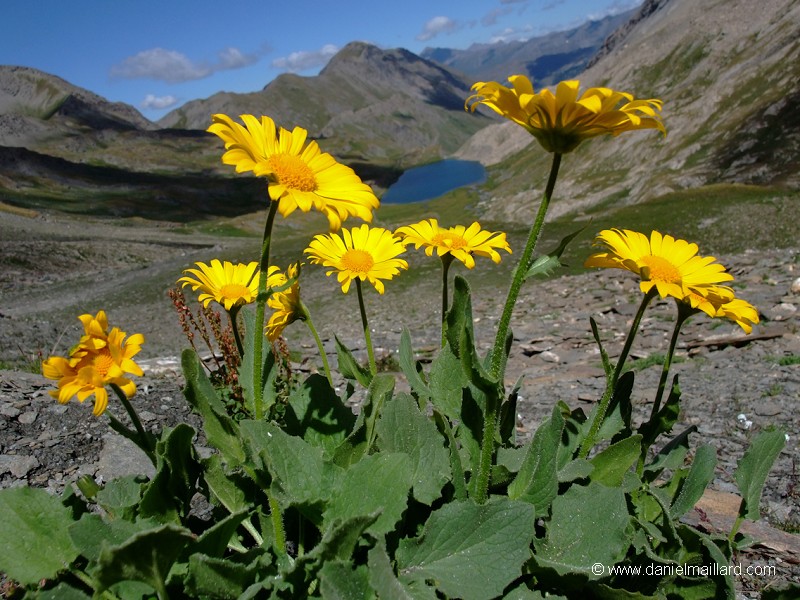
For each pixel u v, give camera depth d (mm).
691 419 6547
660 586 2416
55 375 2066
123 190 143875
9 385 5750
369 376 2943
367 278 2896
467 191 137500
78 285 40594
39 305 33844
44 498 2238
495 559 2094
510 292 2100
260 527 2730
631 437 2496
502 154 188875
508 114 1994
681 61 141625
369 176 187125
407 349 2740
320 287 28031
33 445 4516
